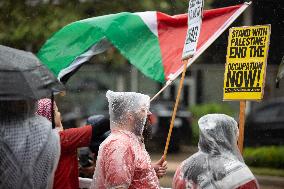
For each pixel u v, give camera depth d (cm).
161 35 1200
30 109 745
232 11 1206
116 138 868
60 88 769
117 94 889
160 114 4038
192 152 3994
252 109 4234
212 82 5222
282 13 4128
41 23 2909
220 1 3897
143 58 1187
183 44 1188
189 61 1180
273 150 3080
